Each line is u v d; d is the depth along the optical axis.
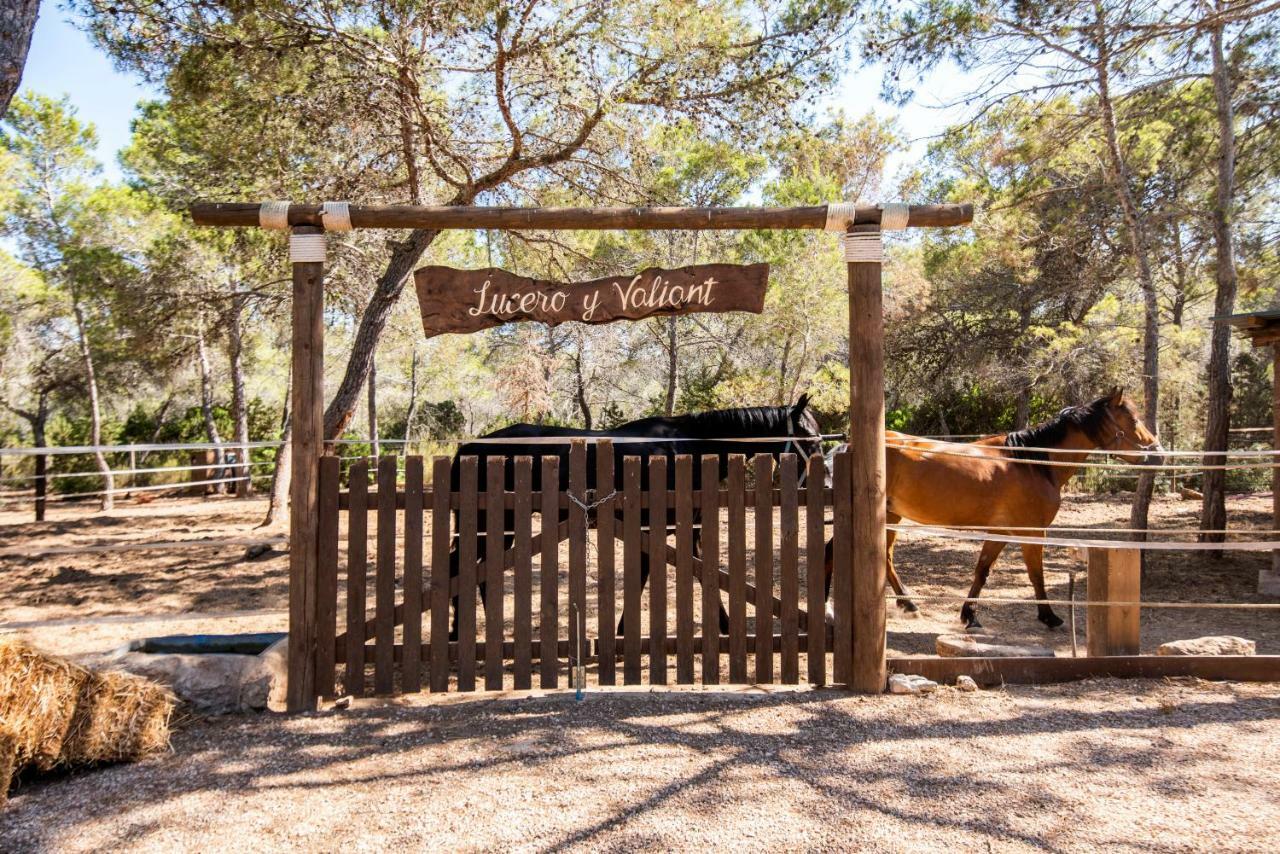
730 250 15.24
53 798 3.06
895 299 17.75
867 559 4.18
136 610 6.61
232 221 4.05
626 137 8.36
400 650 4.17
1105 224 10.11
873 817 2.83
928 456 5.76
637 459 4.21
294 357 4.04
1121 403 5.96
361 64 7.55
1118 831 2.72
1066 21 7.40
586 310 4.23
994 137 9.43
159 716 3.46
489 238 10.98
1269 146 7.77
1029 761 3.29
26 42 3.74
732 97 7.75
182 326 13.68
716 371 18.19
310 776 3.23
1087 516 11.67
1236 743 3.45
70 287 15.89
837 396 14.09
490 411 23.41
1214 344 8.85
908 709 3.91
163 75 7.87
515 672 4.19
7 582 7.85
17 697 3.04
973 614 5.84
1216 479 8.98
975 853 2.59
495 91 7.83
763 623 4.26
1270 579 7.06
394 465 4.14
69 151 16.84
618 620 6.27
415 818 2.86
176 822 2.85
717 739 3.55
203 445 5.37
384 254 11.62
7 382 18.20
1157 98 8.55
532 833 2.74
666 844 2.66
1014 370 15.07
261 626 6.01
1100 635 4.52
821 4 7.27
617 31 7.56
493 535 4.17
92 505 15.51
